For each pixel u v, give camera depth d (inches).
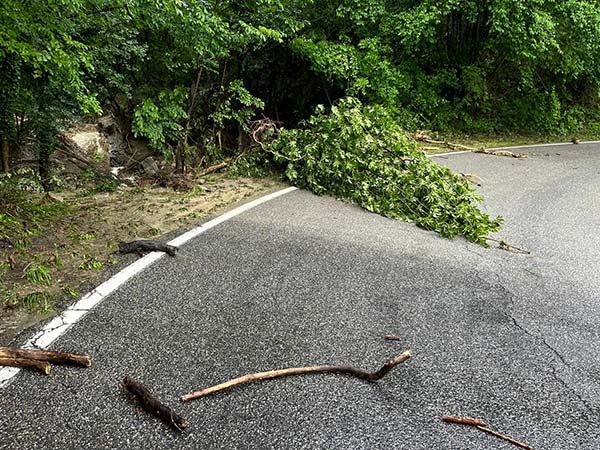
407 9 530.3
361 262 179.5
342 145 282.7
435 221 231.6
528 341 130.3
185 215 227.3
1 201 212.2
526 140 583.8
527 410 102.1
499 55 587.8
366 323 134.4
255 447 87.3
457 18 559.8
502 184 340.2
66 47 225.0
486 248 209.0
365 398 102.4
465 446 90.7
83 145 408.8
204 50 295.0
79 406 95.3
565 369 118.2
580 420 100.0
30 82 278.1
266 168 328.8
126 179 362.6
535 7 510.0
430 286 162.2
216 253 179.9
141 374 106.0
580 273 183.6
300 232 209.2
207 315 133.5
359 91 482.6
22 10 190.1
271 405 98.5
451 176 267.0
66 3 199.6
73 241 184.9
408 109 551.2
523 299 157.0
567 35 559.8
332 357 116.8
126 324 126.7
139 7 241.8
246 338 122.9
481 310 146.9
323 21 508.1
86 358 108.3
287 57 437.7
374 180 265.1
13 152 325.4
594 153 508.1
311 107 480.4
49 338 118.5
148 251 177.6
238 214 231.6
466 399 104.3
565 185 346.3
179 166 325.7
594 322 143.6
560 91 679.1
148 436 88.7
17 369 105.6
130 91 351.9
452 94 600.4
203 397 99.7
